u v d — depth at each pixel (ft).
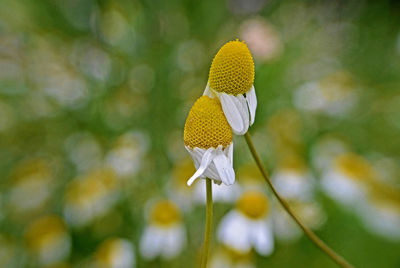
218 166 0.56
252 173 1.03
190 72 1.30
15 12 1.23
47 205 1.10
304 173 1.04
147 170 1.11
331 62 1.59
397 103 1.40
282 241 0.91
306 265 0.91
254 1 1.48
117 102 1.24
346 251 0.95
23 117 1.26
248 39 1.19
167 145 1.16
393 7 1.83
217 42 1.35
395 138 1.33
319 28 1.67
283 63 1.35
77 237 1.00
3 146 1.23
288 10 1.59
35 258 0.95
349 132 1.34
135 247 0.93
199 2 1.35
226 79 0.57
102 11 1.28
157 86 1.22
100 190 1.04
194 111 0.57
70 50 1.29
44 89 1.24
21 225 1.06
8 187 1.13
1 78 1.22
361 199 0.98
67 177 1.15
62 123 1.25
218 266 0.84
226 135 0.57
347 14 1.78
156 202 0.92
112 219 1.03
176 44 1.28
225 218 0.83
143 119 1.19
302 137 1.26
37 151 1.23
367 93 1.44
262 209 0.81
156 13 1.28
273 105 1.27
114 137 1.19
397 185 1.05
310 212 0.95
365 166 1.05
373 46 1.75
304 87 1.37
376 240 0.96
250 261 0.85
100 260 0.89
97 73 1.24
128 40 1.28
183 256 0.91
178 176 0.97
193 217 0.95
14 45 1.26
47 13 1.25
